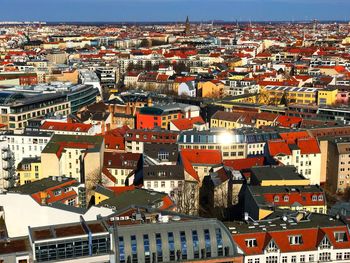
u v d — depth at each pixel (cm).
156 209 17912
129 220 16325
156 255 15212
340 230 17275
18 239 15675
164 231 15475
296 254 16825
